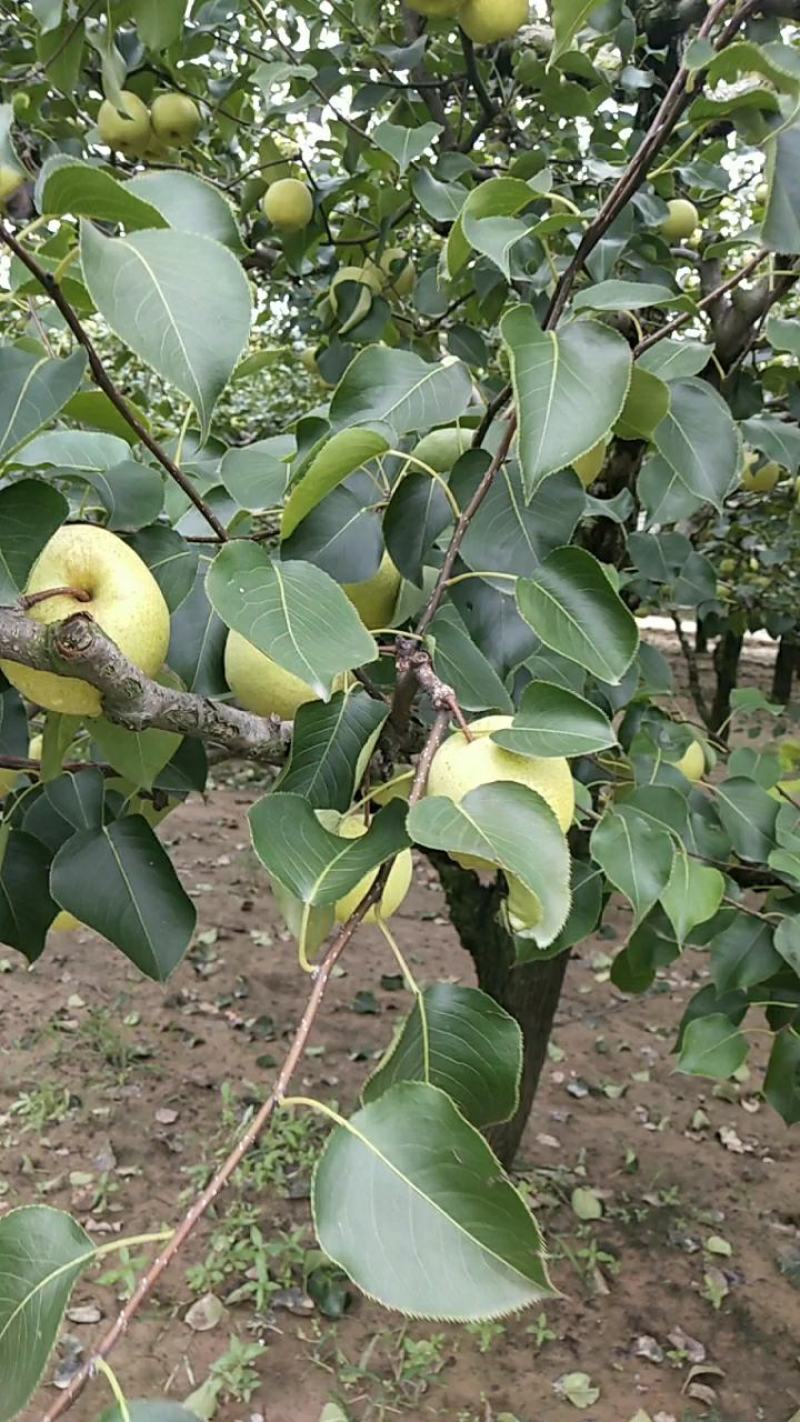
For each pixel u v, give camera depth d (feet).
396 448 4.79
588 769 7.46
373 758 4.16
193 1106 14.62
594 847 5.47
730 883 6.88
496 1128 12.63
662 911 7.16
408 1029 3.32
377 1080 3.21
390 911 4.23
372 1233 2.47
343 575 4.49
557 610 3.84
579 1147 14.26
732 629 16.47
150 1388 10.25
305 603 3.41
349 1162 2.54
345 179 9.82
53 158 3.06
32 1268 2.51
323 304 9.36
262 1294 11.23
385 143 6.95
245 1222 12.31
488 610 4.35
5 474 4.27
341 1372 10.52
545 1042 12.13
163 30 7.46
